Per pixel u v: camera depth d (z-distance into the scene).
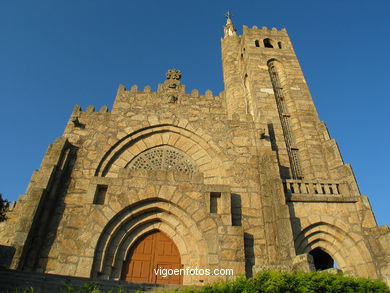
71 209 16.41
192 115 21.52
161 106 21.95
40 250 14.82
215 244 14.32
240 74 32.66
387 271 14.58
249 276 14.66
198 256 14.38
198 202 15.55
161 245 15.59
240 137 20.42
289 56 29.45
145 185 15.92
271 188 16.92
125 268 14.87
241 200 17.44
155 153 19.94
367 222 16.25
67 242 14.44
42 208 15.75
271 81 27.58
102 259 14.08
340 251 16.20
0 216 11.86
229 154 19.56
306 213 16.70
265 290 8.62
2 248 11.49
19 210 16.34
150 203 15.76
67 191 17.08
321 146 22.41
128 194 15.57
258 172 18.75
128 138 20.06
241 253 14.09
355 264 15.53
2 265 11.22
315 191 17.72
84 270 13.41
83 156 18.69
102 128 20.14
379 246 15.34
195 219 15.05
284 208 15.83
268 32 32.19
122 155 19.55
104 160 18.91
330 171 20.42
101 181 15.83
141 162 19.50
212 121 21.20
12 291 9.63
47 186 16.22
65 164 17.88
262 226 16.44
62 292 9.69
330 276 9.60
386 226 15.66
